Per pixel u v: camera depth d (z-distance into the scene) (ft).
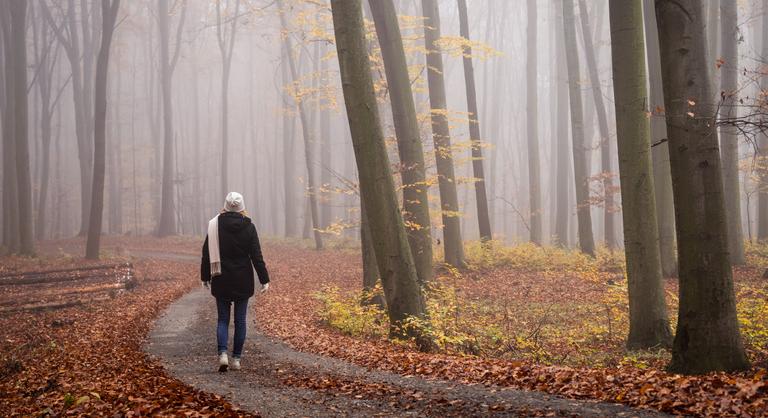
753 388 15.88
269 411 17.26
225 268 24.25
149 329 38.24
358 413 16.90
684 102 23.72
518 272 73.51
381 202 31.86
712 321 23.54
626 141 34.65
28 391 23.17
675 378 18.69
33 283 72.23
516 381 20.45
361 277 76.64
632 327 35.70
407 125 49.26
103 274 74.74
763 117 24.49
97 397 18.44
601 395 17.62
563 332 42.16
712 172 23.45
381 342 32.78
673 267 61.52
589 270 64.28
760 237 90.33
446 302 45.68
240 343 24.57
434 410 16.99
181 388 20.08
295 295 59.31
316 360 26.81
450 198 71.72
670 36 24.07
